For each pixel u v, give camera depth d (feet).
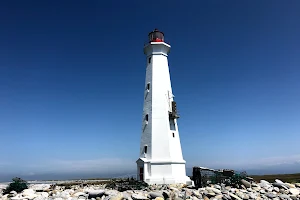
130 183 109.91
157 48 139.44
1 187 104.06
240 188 89.40
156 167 119.44
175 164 121.80
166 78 136.26
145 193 76.28
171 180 116.67
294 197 80.18
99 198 72.64
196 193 76.02
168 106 131.34
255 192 83.51
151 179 116.78
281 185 91.91
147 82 137.08
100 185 125.59
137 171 124.88
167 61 141.49
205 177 96.58
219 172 97.19
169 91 135.03
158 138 124.06
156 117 127.54
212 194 75.97
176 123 133.69
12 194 81.56
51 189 95.76
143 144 127.85
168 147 122.72
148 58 141.28
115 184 111.86
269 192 84.53
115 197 69.56
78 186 123.24
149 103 131.44
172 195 73.61
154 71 135.44
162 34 144.36
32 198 75.05
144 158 123.44
